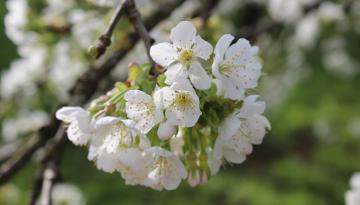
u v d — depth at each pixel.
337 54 1.70
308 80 1.71
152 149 0.49
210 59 0.50
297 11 1.02
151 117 0.48
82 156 1.62
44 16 0.78
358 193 0.67
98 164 0.50
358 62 1.73
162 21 0.74
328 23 1.12
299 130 1.83
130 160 0.49
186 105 0.48
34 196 0.66
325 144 1.70
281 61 1.19
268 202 1.59
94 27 0.75
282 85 1.53
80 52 0.78
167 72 0.48
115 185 1.56
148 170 0.49
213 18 0.68
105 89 0.77
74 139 0.50
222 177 1.63
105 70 0.69
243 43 0.50
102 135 0.50
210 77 0.49
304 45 1.22
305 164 1.70
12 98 0.99
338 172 1.65
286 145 1.84
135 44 0.68
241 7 1.27
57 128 0.70
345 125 1.67
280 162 1.71
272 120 1.70
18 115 1.07
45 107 1.02
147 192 1.57
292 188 1.64
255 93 0.53
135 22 0.51
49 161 0.67
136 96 0.48
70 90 0.70
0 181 0.71
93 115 0.50
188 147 0.51
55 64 0.84
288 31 1.13
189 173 0.51
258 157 1.83
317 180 1.63
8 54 1.62
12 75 0.98
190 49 0.48
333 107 1.68
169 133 0.48
